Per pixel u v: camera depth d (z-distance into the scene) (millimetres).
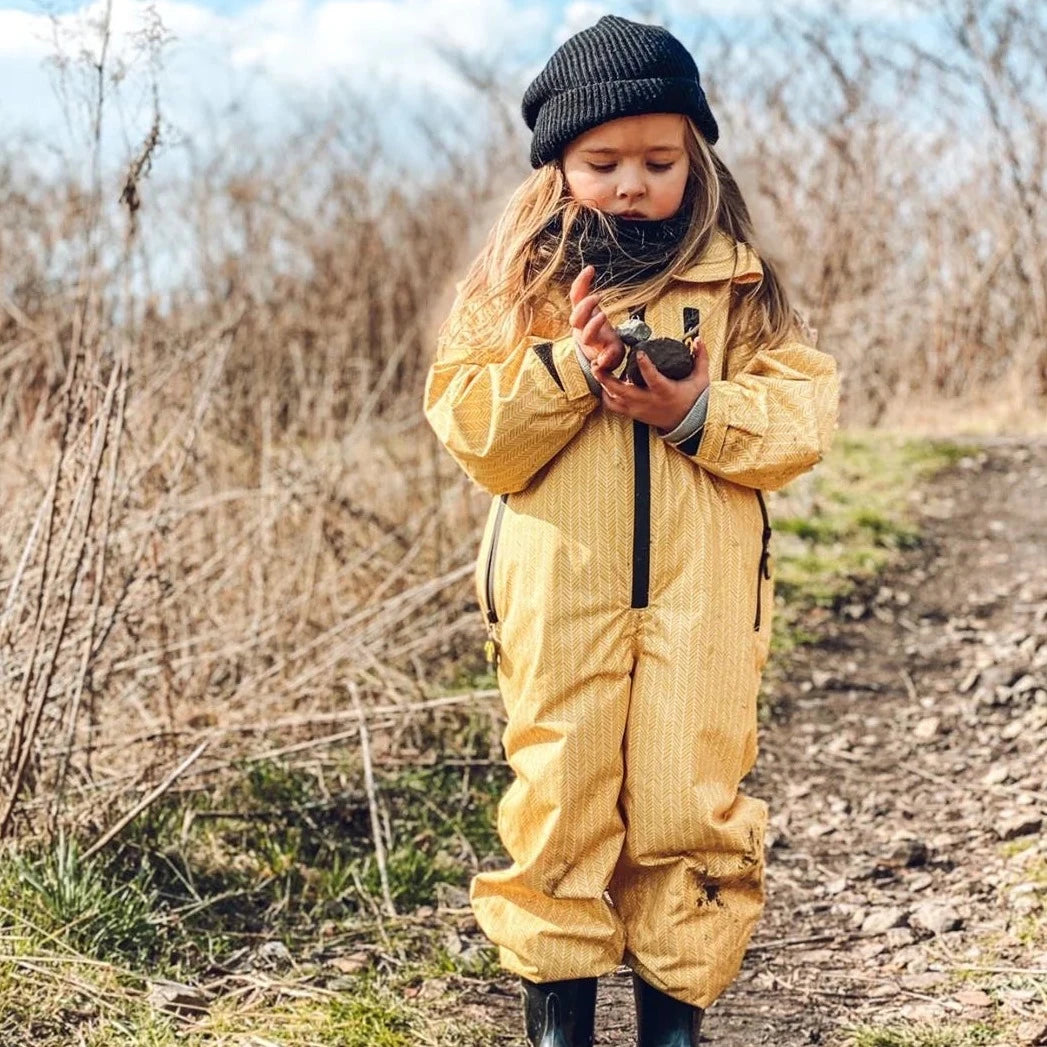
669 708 2340
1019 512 7418
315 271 10516
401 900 3537
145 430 4508
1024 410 11055
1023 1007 2885
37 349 6711
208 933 3234
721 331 2455
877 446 8914
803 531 6812
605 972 2396
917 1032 2789
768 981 3129
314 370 6598
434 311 10047
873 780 4441
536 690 2381
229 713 4129
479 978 3119
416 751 4344
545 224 2449
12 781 3332
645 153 2402
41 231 8133
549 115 2438
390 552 5609
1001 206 11703
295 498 4977
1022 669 5160
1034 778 4277
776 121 11422
